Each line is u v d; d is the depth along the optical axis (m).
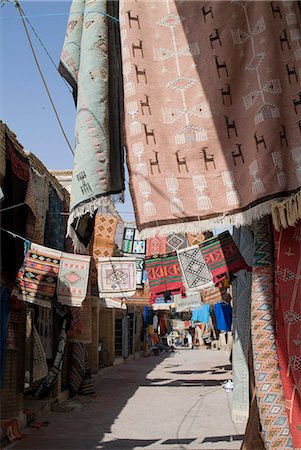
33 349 8.75
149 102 3.85
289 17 3.78
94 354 15.22
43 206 7.40
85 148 3.82
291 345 3.60
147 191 3.69
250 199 3.54
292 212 3.33
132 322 23.61
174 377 15.36
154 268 6.77
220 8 3.92
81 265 6.11
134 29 3.97
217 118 3.77
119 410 9.19
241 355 7.61
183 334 43.03
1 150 6.16
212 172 3.70
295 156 3.51
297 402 3.51
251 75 3.73
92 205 3.71
